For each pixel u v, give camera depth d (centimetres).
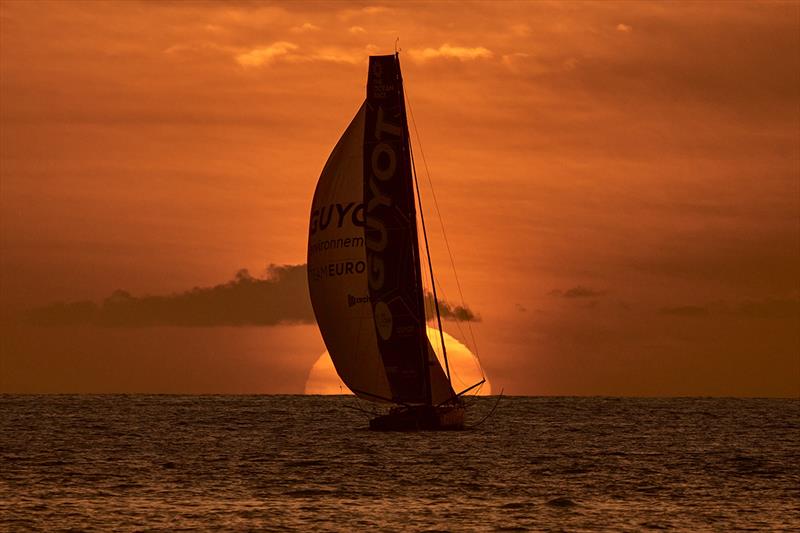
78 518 17088
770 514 17950
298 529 16488
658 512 18062
